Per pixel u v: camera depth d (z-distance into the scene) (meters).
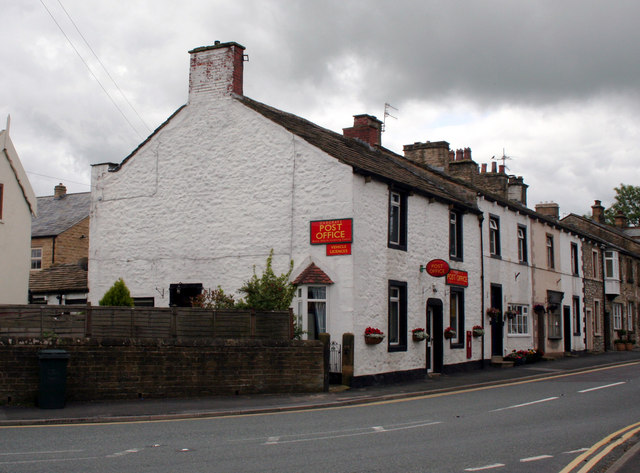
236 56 23.06
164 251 23.00
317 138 22.14
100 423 13.07
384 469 8.70
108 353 15.99
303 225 20.58
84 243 38.41
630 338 47.06
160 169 23.52
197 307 18.39
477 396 17.98
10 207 20.70
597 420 13.35
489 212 29.39
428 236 24.09
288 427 12.33
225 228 22.02
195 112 23.16
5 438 11.02
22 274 20.94
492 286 29.11
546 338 34.41
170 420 13.43
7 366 15.03
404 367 21.97
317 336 19.97
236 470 8.54
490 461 9.32
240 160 22.06
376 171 21.22
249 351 17.42
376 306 20.69
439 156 32.50
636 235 59.19
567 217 51.22
